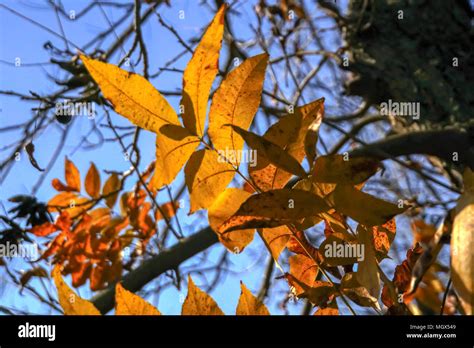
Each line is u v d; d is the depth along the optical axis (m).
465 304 0.47
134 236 2.35
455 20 3.17
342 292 0.65
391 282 0.61
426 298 1.04
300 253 0.66
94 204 2.30
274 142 0.62
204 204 0.63
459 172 2.91
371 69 3.18
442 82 3.02
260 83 0.62
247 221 0.59
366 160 0.59
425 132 2.86
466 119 2.89
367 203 0.58
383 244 0.65
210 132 0.62
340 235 0.65
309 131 0.61
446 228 0.59
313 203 0.59
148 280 2.69
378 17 3.24
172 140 0.61
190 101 0.62
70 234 2.18
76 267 2.20
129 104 0.61
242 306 0.56
